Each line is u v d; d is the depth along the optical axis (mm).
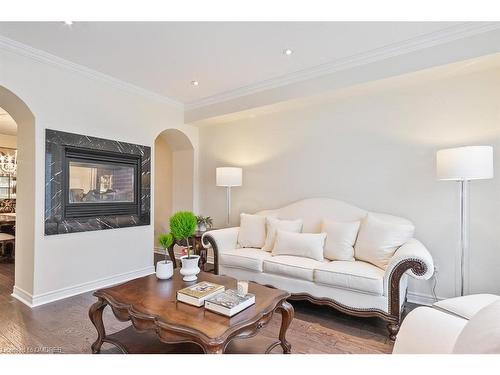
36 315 2518
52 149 2867
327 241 2889
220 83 3623
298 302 2963
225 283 2102
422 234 2861
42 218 2785
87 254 3191
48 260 2838
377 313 2219
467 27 2348
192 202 4691
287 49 2740
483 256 2572
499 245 2508
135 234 3740
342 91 3105
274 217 3545
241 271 3008
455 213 2701
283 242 2965
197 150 4754
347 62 2953
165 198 5141
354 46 2691
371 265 2570
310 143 3605
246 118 4199
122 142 3555
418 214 2885
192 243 3742
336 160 3400
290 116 3777
